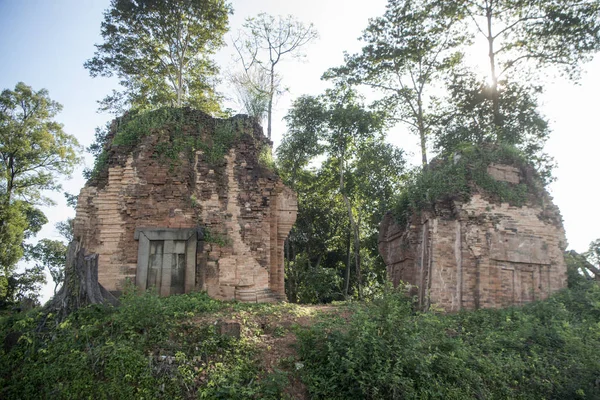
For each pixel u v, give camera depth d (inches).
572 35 945.5
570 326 514.6
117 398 340.8
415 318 464.8
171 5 1032.2
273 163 680.4
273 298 587.5
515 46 1019.9
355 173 1071.6
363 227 1170.6
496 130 960.3
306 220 1149.1
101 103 1141.7
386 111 1119.0
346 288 1044.5
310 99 1064.8
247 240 594.6
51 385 351.9
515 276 660.1
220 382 359.3
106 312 428.1
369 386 371.6
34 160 1207.6
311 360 403.5
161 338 393.7
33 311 452.4
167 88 1178.6
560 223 708.0
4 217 1090.7
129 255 564.4
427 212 670.5
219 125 644.7
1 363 381.4
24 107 1204.5
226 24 1107.3
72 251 453.4
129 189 583.8
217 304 507.8
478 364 442.6
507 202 682.8
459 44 1054.4
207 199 595.5
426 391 381.7
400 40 1052.5
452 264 646.5
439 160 774.5
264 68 1120.8
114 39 1069.8
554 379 438.9
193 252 567.5
